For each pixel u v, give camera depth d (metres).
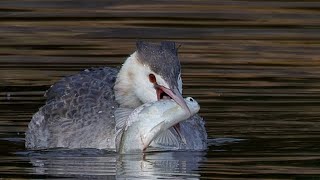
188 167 14.51
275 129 16.84
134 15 25.25
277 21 25.14
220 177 13.83
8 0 26.55
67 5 26.00
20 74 20.61
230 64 21.59
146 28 24.30
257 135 16.47
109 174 14.13
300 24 25.02
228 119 17.52
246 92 19.25
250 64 21.59
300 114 17.72
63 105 16.91
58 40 23.33
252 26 24.75
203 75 20.61
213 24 24.69
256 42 23.48
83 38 23.53
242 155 15.28
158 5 26.08
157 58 15.96
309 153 15.27
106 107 16.62
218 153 15.49
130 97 16.45
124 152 15.62
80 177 13.95
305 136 16.39
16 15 25.22
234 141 16.25
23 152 15.81
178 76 15.92
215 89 19.48
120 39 23.44
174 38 23.55
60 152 15.85
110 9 25.72
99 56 21.97
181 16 25.27
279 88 19.56
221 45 23.12
